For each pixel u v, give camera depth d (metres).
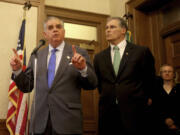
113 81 2.37
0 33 3.40
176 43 3.69
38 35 3.60
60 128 1.74
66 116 1.78
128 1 4.36
